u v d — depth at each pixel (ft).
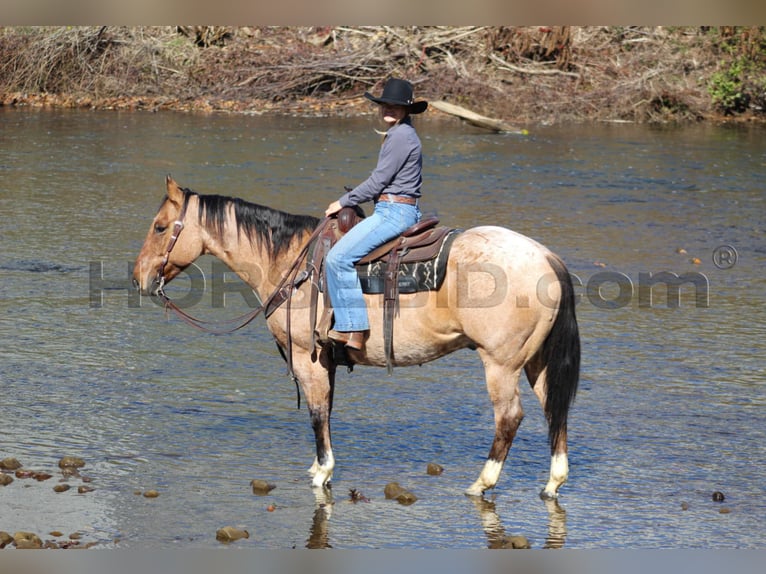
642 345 39.70
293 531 24.49
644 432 30.94
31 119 97.25
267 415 32.32
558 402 25.80
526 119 101.50
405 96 25.94
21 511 25.17
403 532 24.52
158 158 78.18
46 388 33.94
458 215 60.39
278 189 66.54
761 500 26.35
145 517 25.05
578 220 60.54
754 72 106.32
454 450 29.86
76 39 108.78
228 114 102.58
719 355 38.47
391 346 26.22
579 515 25.52
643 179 73.36
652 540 24.11
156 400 33.27
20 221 58.29
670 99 103.65
